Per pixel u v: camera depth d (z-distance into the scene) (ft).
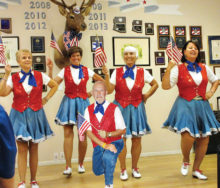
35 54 12.75
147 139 13.89
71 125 10.84
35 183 9.41
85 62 13.24
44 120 9.64
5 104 12.52
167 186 9.26
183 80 9.69
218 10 14.52
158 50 13.91
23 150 9.12
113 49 13.46
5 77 8.60
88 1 12.76
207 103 9.95
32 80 9.29
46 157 12.92
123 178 10.02
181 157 13.37
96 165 7.75
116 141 7.76
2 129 2.41
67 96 10.86
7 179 2.56
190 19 14.23
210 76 10.14
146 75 10.55
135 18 13.70
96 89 7.73
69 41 12.14
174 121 9.98
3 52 8.63
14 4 12.55
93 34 13.30
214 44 14.43
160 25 13.92
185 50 9.93
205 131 9.50
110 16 13.47
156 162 12.51
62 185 9.72
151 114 13.94
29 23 12.69
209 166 11.50
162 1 13.97
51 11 12.85
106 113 7.72
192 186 9.18
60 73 10.95
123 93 10.22
